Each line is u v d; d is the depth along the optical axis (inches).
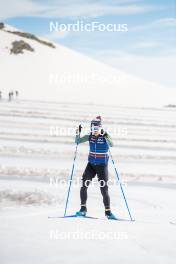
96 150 342.6
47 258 200.1
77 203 398.9
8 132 1103.0
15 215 307.9
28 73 4677.7
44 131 1171.3
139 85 4648.1
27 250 212.2
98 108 2240.4
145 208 392.8
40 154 827.4
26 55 5329.7
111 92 4146.2
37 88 4008.4
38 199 396.8
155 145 1059.9
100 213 348.8
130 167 737.0
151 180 629.6
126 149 952.3
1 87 3880.4
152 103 3887.8
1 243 223.9
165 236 257.0
